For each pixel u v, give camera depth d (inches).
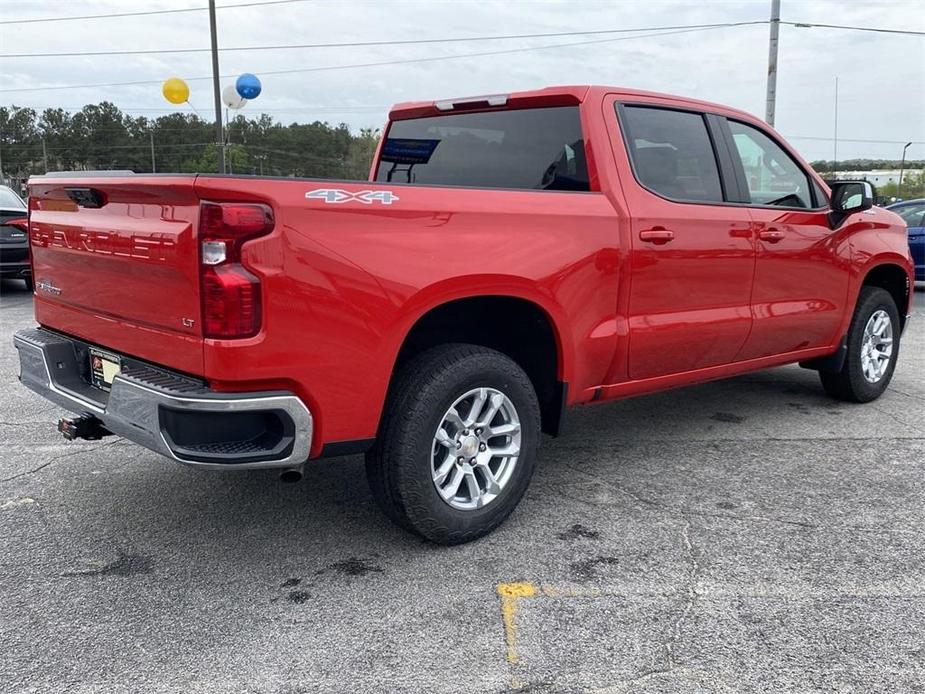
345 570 128.6
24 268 435.2
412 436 125.5
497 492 138.7
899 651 106.1
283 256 109.0
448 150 182.2
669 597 120.0
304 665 103.1
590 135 153.3
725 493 161.2
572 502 156.6
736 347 182.2
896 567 129.6
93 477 168.6
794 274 191.6
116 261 122.9
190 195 106.9
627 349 156.5
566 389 148.3
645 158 160.9
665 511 152.2
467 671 101.9
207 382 110.9
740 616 114.7
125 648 106.6
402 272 120.2
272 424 114.5
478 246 129.4
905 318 237.1
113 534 141.4
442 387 126.8
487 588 122.9
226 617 114.5
